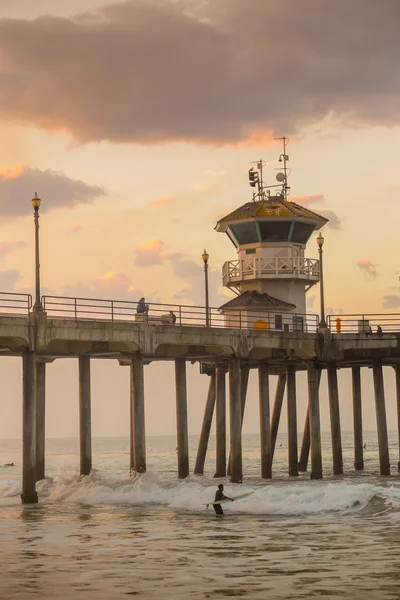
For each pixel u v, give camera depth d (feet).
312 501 161.07
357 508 156.76
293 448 251.19
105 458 536.83
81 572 102.53
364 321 230.68
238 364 211.61
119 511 164.14
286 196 289.53
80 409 208.54
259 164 288.30
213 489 176.45
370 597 89.92
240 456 209.46
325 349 227.61
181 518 152.05
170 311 202.08
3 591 92.94
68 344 199.11
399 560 108.37
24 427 176.86
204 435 261.65
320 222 273.33
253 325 259.19
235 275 269.44
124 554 114.21
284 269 264.11
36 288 177.37
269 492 167.02
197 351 218.79
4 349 183.73
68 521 149.28
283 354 226.17
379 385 238.27
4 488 208.74
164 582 96.94
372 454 460.96
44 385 210.79
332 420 235.40
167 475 271.08
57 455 613.52
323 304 229.04
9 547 120.57
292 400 250.78
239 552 114.83
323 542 122.31
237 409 210.18
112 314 190.39
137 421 194.18
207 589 93.50
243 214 268.00
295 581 97.04
